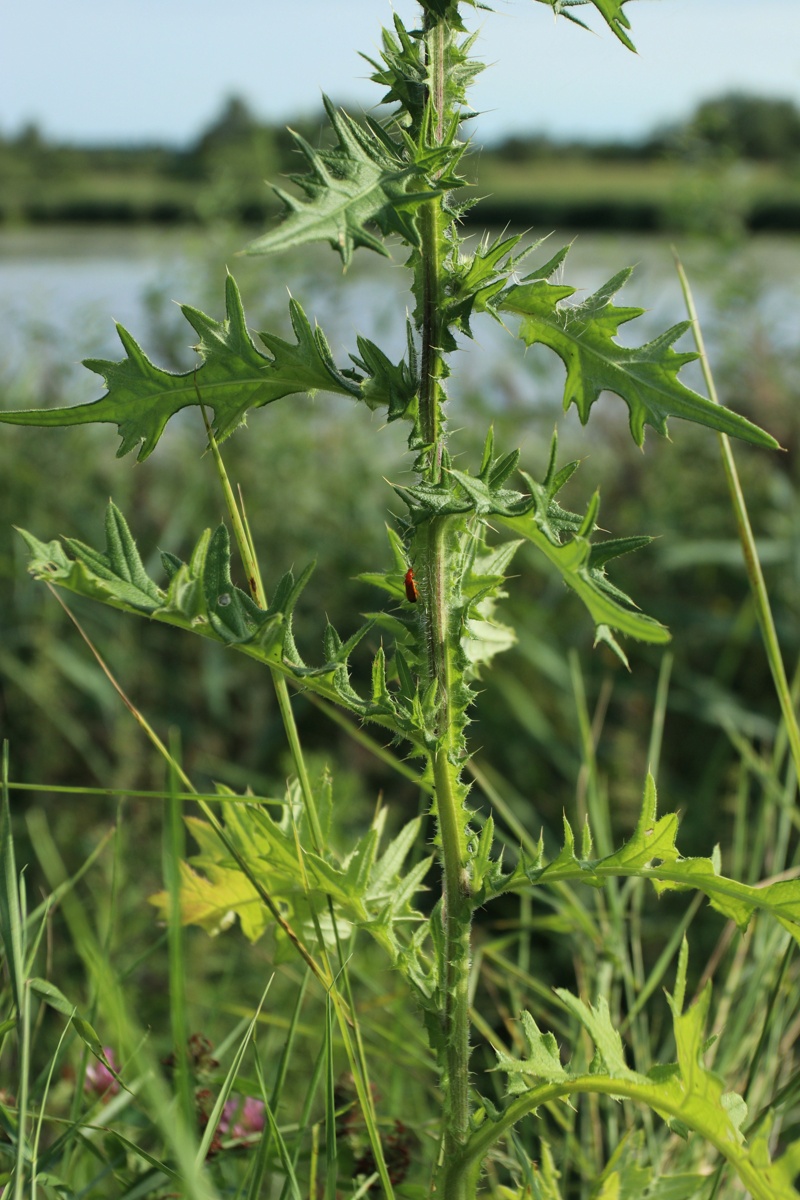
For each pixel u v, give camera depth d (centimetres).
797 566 248
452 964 98
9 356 304
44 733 224
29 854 202
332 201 87
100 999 104
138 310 356
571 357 97
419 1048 124
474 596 99
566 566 94
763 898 95
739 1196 110
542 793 219
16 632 235
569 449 294
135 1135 117
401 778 219
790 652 241
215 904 110
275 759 231
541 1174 108
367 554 259
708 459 276
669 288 374
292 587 96
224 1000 153
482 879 98
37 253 704
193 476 275
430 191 89
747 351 279
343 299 308
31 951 108
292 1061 140
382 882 104
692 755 227
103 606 247
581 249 476
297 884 107
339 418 298
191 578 95
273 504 270
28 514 253
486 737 229
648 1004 151
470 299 96
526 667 241
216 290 305
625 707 234
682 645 246
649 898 180
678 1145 119
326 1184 102
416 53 95
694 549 250
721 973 159
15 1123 104
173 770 104
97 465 280
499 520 96
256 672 244
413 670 99
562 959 180
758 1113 113
